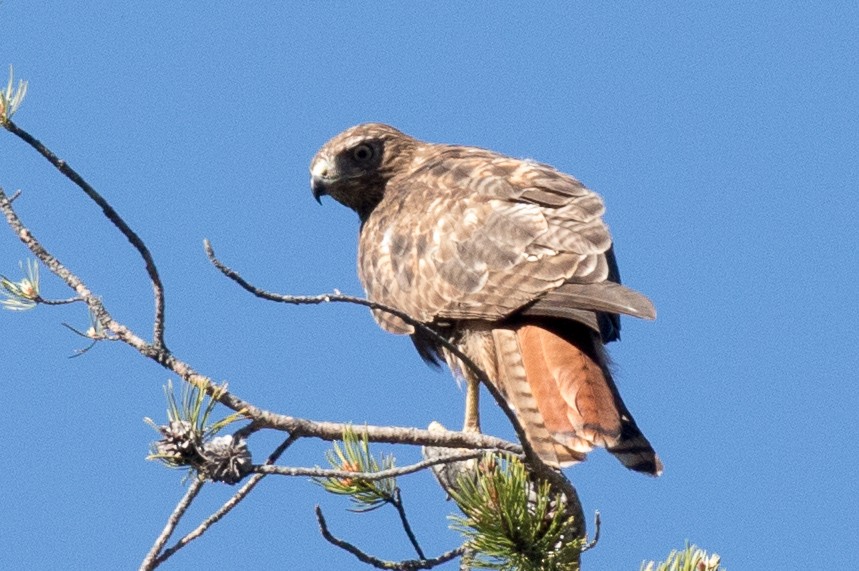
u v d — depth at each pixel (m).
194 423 7.57
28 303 8.39
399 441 8.66
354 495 8.26
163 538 7.71
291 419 8.28
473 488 7.73
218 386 8.12
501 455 8.66
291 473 7.72
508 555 7.60
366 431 8.27
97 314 8.30
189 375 8.16
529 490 8.66
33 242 8.44
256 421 8.16
